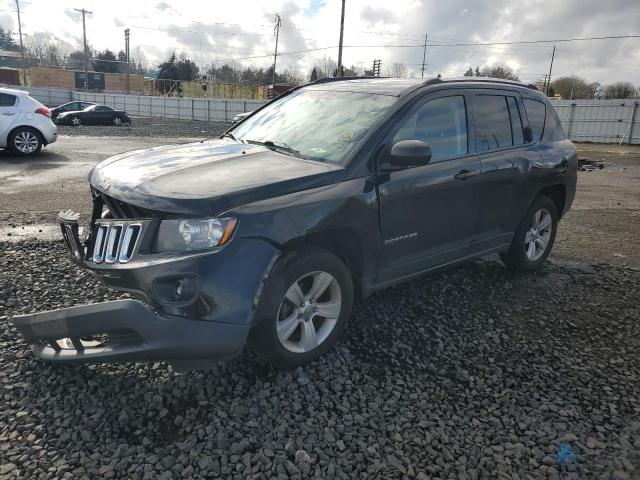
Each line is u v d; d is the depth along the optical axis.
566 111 32.84
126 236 3.00
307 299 3.37
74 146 16.31
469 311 4.47
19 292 4.30
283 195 3.15
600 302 4.81
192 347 2.83
